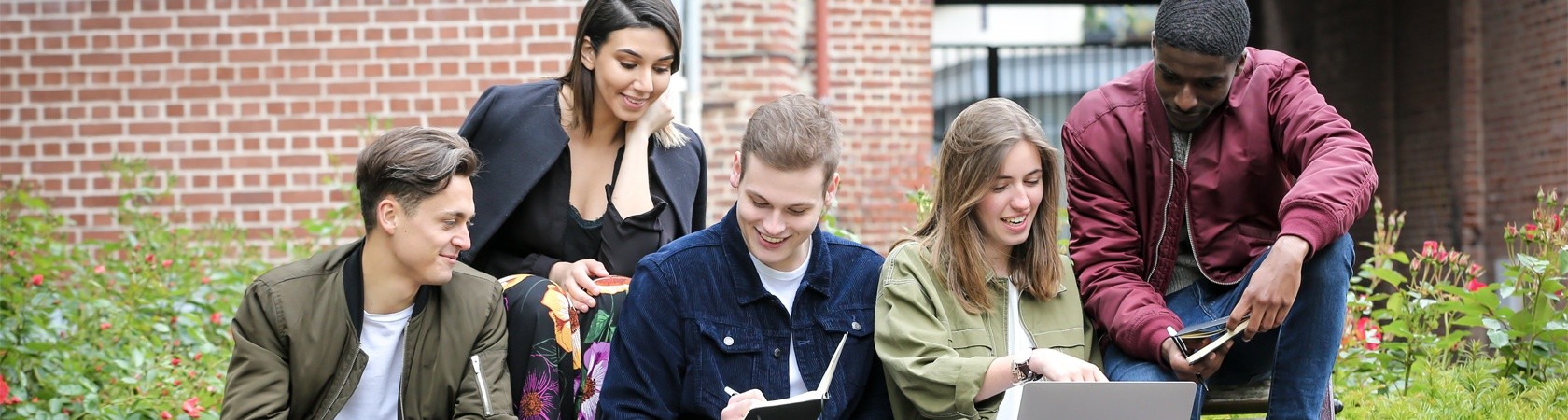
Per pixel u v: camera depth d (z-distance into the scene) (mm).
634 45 3189
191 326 4512
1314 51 13180
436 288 2873
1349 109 12836
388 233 2736
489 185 3287
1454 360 4641
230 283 5152
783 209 2662
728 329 2820
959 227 2826
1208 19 2707
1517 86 10922
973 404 2613
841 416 2832
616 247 3297
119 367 4059
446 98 6711
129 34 6754
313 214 6723
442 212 2715
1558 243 4070
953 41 20891
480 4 6707
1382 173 12531
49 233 5031
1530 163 10750
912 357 2709
